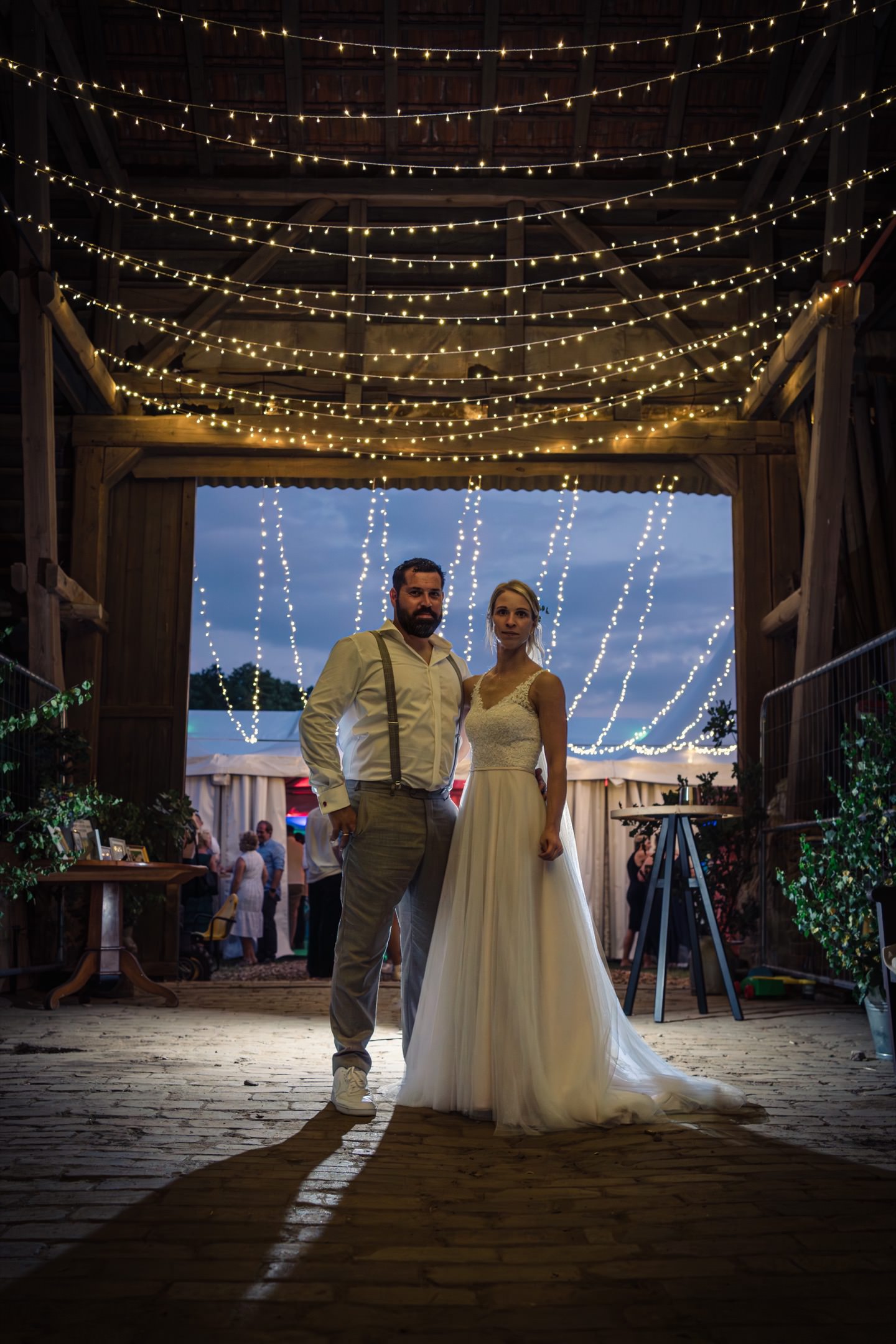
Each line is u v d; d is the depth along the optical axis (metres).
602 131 8.57
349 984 3.07
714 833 7.56
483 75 8.19
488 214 8.91
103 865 5.95
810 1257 1.83
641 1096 2.95
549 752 3.15
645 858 10.25
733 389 8.98
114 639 8.80
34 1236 1.90
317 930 7.49
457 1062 3.01
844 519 8.46
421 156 8.71
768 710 8.22
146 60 8.07
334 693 3.18
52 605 7.50
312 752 3.13
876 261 8.29
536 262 8.94
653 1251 1.86
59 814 5.99
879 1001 4.12
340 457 8.88
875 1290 1.68
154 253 8.88
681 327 8.88
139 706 8.73
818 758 7.11
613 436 8.76
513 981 2.92
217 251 8.90
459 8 7.88
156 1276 1.72
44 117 7.30
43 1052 4.10
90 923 6.02
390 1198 2.16
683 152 8.64
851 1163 2.45
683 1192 2.22
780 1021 5.34
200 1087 3.35
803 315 7.29
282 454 8.88
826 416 7.14
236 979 8.64
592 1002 3.00
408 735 3.17
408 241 8.95
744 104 8.35
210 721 12.41
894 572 8.02
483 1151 2.59
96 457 8.62
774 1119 2.94
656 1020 5.28
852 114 7.05
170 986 7.31
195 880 8.82
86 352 7.98
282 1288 1.69
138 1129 2.74
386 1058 4.03
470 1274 1.75
